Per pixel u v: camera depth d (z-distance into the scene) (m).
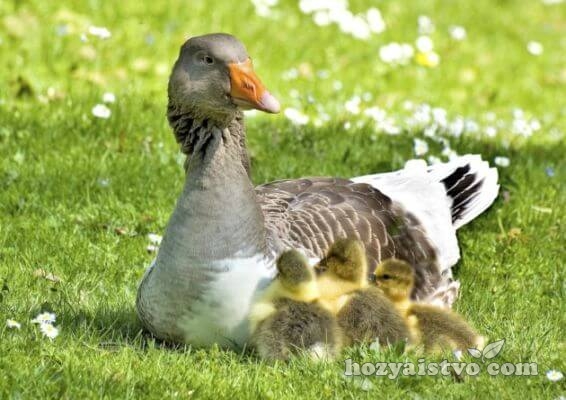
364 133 17.16
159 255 10.12
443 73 22.22
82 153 15.49
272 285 10.00
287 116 16.94
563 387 10.01
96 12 22.08
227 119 9.97
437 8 26.28
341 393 9.66
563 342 11.29
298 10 24.34
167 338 10.38
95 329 10.66
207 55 10.01
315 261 10.62
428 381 9.88
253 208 9.98
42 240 13.12
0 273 12.09
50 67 19.31
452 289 12.26
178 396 9.39
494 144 17.25
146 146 15.84
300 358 9.97
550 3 28.19
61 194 14.37
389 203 12.20
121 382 9.47
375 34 23.61
